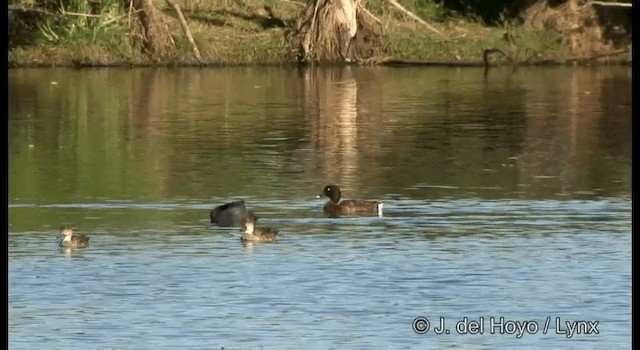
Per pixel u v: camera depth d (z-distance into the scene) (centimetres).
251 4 16500
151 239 6681
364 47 16138
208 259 6266
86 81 14438
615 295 5675
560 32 16388
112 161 9269
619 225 7025
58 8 15712
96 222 7125
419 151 9838
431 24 16750
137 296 5662
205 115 11900
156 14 15775
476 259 6275
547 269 6091
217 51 16000
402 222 7106
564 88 13950
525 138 10506
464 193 8019
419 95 13388
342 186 8294
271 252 6388
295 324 5309
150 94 13375
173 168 8975
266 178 8581
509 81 14662
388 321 5341
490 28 16625
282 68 15862
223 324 5306
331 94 13462
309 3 16225
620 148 9969
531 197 7894
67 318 5384
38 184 8281
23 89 13725
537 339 5169
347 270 6062
